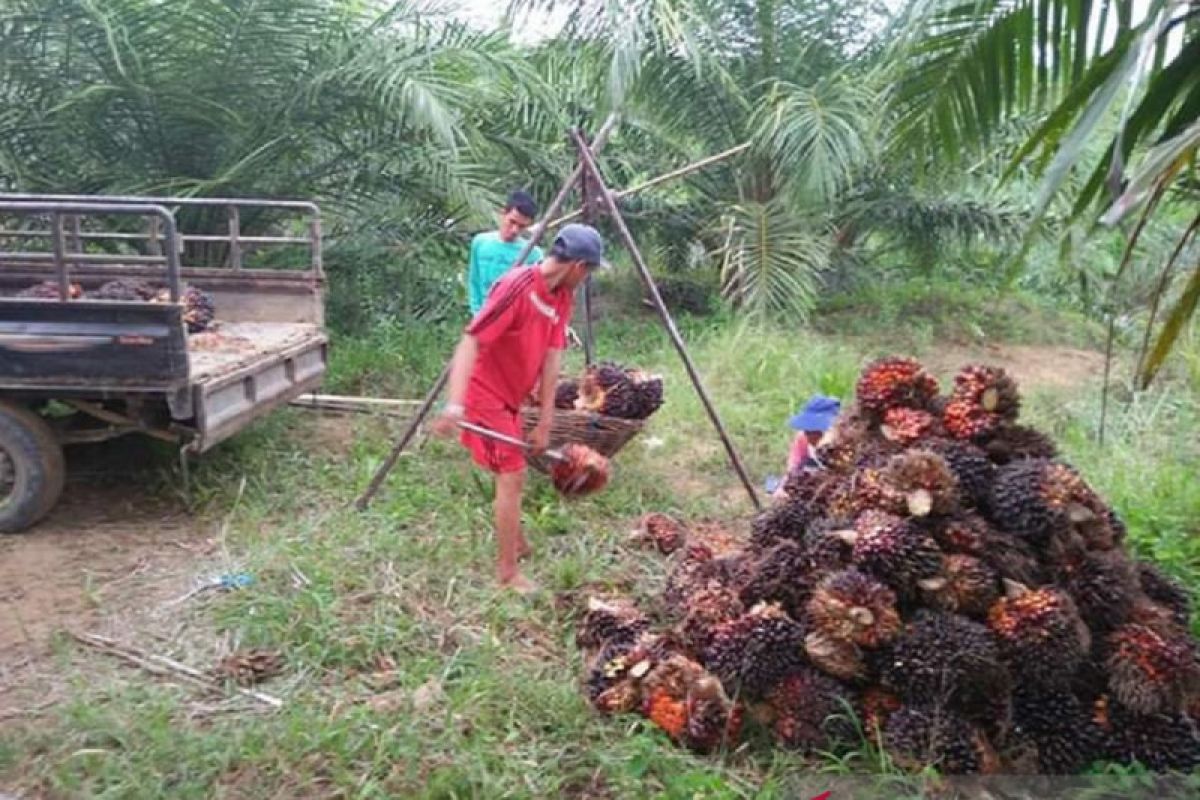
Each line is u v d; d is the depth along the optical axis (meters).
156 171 9.50
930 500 3.28
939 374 9.55
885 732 3.13
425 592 4.39
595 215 5.79
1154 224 7.25
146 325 4.86
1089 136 2.78
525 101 9.88
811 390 8.03
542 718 3.44
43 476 5.07
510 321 4.22
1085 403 7.80
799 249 10.26
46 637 4.05
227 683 3.67
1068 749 3.12
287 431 6.70
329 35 9.22
